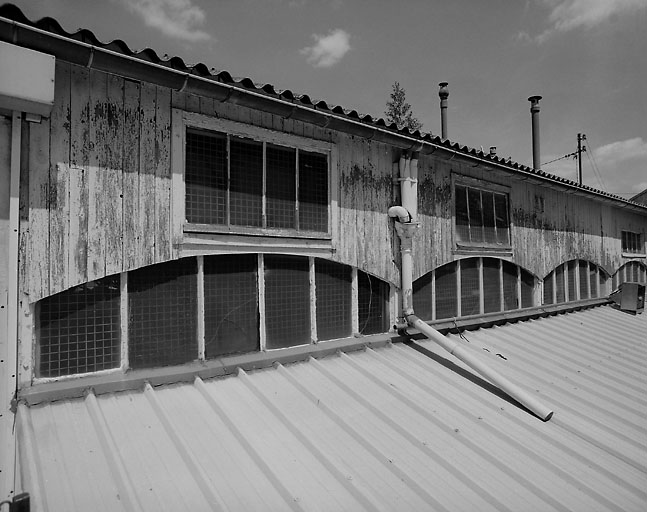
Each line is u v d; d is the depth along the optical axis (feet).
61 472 6.76
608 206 29.19
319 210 12.75
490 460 9.23
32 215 8.15
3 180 7.79
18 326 8.02
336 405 10.12
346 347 12.98
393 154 14.85
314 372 11.50
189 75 9.14
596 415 12.53
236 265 11.19
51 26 7.73
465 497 8.01
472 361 13.00
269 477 7.51
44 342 8.48
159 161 9.67
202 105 10.34
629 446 11.06
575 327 21.26
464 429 10.23
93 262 8.80
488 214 19.40
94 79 8.89
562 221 24.41
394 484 7.98
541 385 13.91
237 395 9.80
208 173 10.50
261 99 10.30
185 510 6.54
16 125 7.77
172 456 7.57
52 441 7.34
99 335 9.14
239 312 11.21
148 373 9.50
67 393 8.39
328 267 13.24
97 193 8.87
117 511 6.27
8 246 7.77
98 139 8.91
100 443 7.50
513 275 21.18
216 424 8.65
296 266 12.39
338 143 13.17
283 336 12.05
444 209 17.04
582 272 27.07
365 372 11.93
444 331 16.69
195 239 10.14
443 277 17.56
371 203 14.12
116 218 9.09
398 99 80.48
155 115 9.63
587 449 10.59
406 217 14.26
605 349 18.48
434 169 16.66
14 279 7.82
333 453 8.50
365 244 13.91
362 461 8.44
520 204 21.20
